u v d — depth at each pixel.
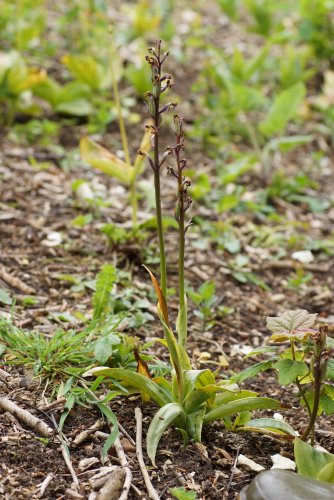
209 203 4.80
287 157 5.66
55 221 4.32
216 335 3.55
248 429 2.70
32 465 2.48
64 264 3.90
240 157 5.33
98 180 4.92
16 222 4.25
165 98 6.10
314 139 5.94
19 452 2.52
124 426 2.71
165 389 2.76
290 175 5.38
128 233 4.08
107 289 3.22
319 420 2.95
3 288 3.59
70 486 2.41
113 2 7.98
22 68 5.23
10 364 2.94
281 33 5.99
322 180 5.40
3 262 3.84
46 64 6.36
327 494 2.24
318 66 6.89
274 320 2.53
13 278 3.66
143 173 5.09
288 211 4.95
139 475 2.49
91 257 3.98
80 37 6.68
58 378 2.88
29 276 3.75
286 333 2.45
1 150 5.08
